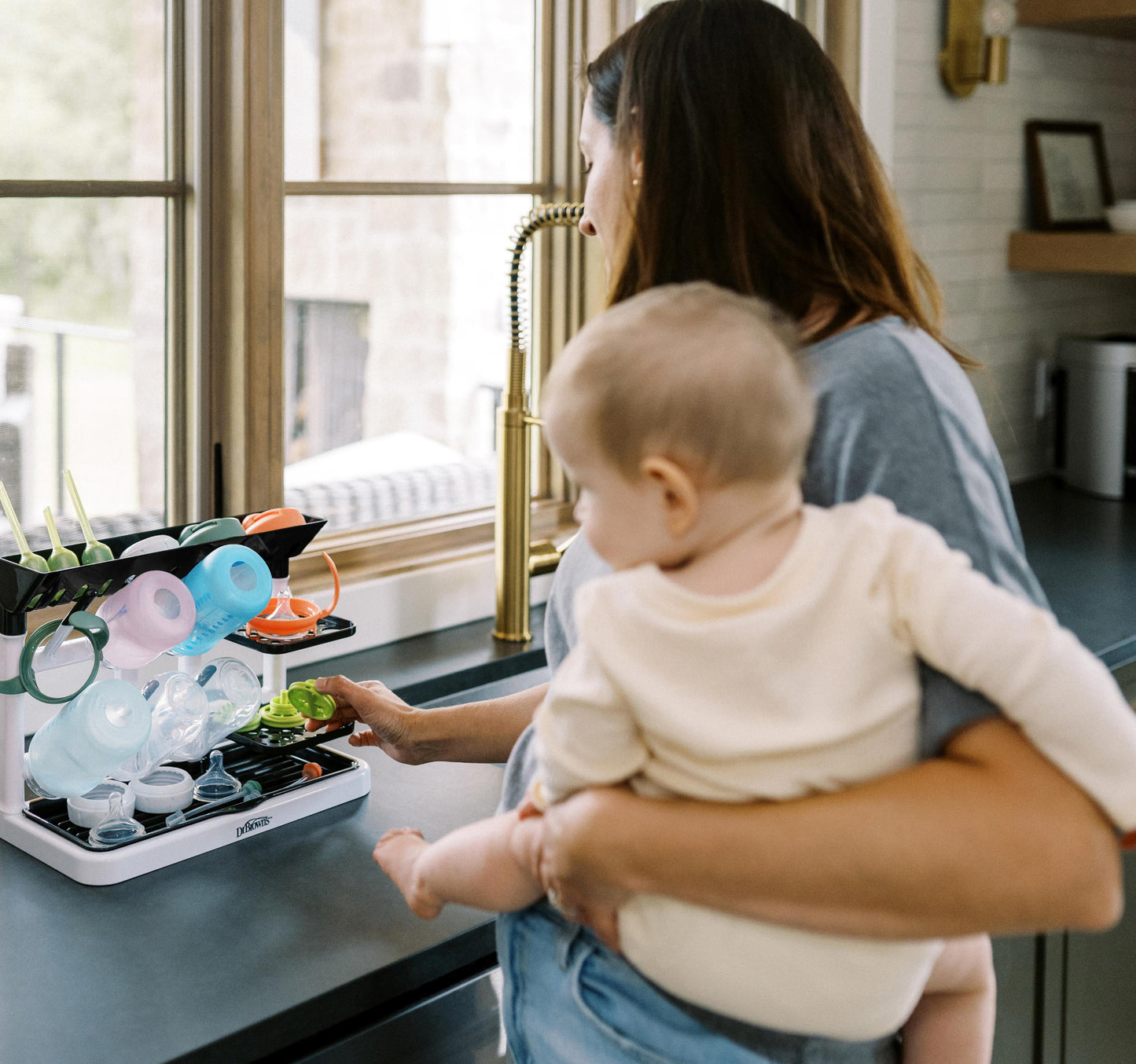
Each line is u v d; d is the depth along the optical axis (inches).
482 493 85.4
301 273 72.5
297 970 41.3
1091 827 28.8
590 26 82.8
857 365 34.5
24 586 46.7
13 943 42.4
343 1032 42.1
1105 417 113.7
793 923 30.5
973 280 112.9
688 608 31.0
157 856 47.5
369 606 72.3
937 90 104.9
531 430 86.5
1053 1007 71.2
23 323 61.9
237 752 55.4
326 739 54.1
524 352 72.9
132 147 64.5
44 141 61.5
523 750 43.1
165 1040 37.4
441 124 78.5
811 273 36.8
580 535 41.1
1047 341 123.6
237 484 68.6
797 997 32.4
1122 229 114.0
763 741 30.5
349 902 45.8
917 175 104.3
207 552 51.1
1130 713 29.5
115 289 65.0
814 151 37.8
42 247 62.0
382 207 75.9
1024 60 114.7
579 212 67.7
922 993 40.4
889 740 31.1
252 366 67.4
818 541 31.2
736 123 37.4
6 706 48.7
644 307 31.5
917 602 30.1
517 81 82.5
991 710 30.3
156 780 51.2
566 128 84.0
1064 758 29.1
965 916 29.2
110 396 65.7
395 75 75.3
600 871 32.0
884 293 36.7
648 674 31.2
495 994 46.2
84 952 42.1
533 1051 39.9
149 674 61.1
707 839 30.6
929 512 32.8
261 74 65.0
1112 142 129.0
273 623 55.1
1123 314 134.4
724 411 29.8
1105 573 89.9
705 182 37.4
